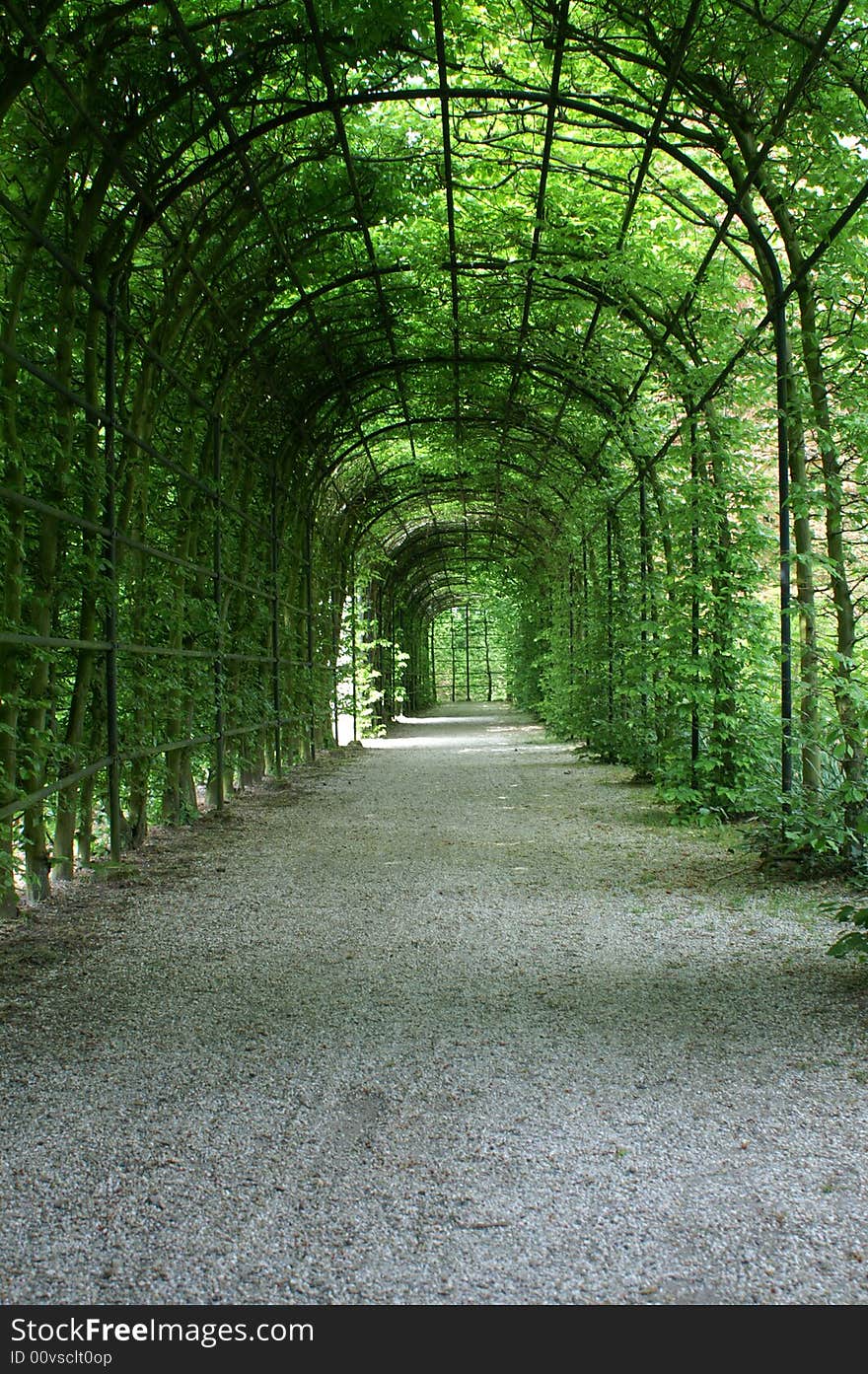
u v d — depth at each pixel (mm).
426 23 5305
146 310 7133
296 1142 2371
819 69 4973
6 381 4371
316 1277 1823
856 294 5535
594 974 3715
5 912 4609
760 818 6531
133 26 5020
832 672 5414
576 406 11305
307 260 7977
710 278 7121
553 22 5363
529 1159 2275
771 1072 2756
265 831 7484
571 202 7449
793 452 5617
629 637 9336
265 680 10742
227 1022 3234
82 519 5094
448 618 47062
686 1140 2359
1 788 4219
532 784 10539
